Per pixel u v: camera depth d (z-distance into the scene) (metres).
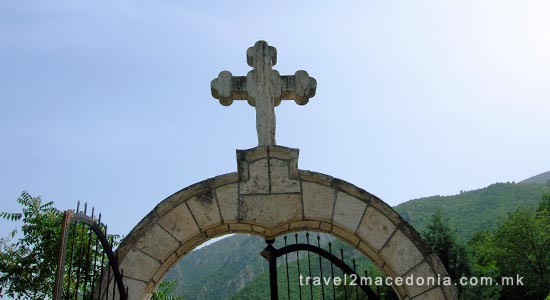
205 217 6.50
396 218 6.57
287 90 7.43
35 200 9.49
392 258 6.42
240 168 6.72
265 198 6.62
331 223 6.62
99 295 5.99
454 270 20.70
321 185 6.71
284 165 6.78
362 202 6.64
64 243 4.84
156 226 6.43
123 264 6.23
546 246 28.06
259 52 7.56
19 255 9.11
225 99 7.39
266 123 7.10
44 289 8.86
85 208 5.43
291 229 6.88
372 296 6.48
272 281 6.54
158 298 10.02
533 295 27.05
